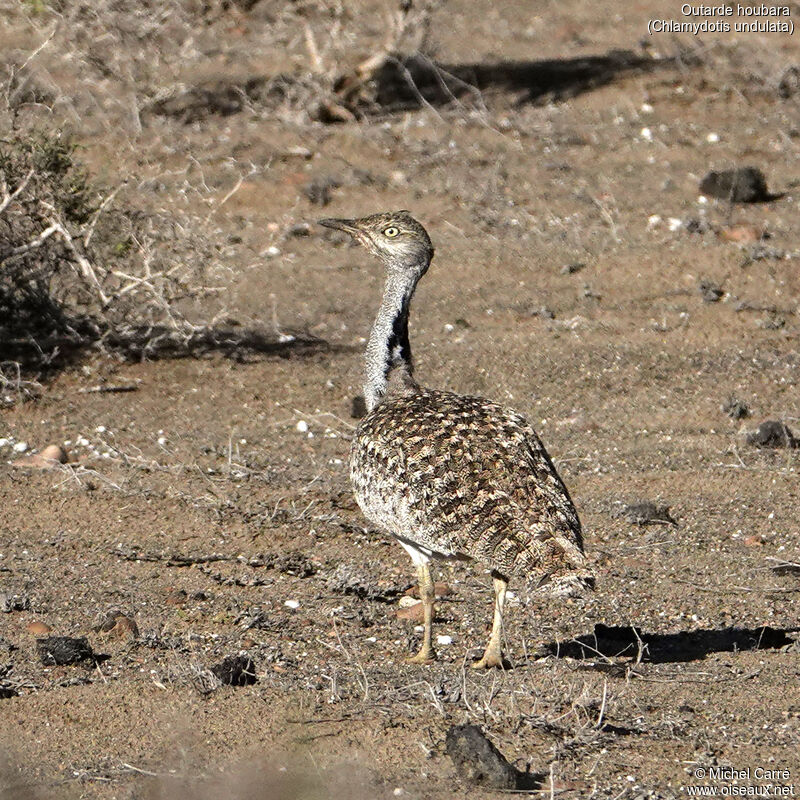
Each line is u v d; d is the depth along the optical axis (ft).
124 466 70.23
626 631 52.26
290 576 58.23
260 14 149.07
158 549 60.54
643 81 141.08
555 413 79.46
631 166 122.52
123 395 80.12
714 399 81.87
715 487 69.10
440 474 46.11
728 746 41.19
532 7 172.86
